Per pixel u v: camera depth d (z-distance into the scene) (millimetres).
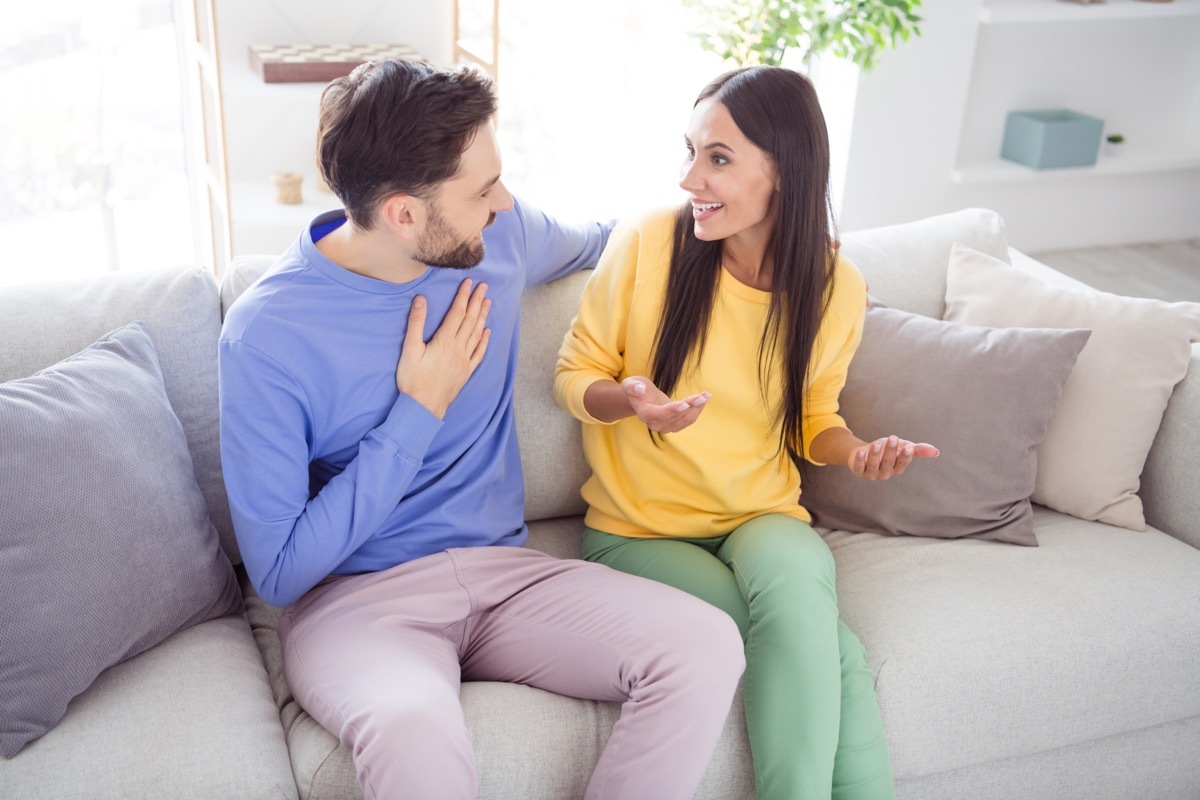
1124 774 1711
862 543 1776
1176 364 1814
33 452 1330
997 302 1933
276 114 3188
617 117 3691
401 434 1419
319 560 1406
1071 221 4121
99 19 2953
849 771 1421
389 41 3291
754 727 1404
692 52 3648
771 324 1588
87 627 1323
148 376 1516
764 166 1489
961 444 1752
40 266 3150
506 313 1548
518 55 3510
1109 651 1580
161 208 3246
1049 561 1710
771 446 1677
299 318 1382
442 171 1299
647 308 1614
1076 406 1821
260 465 1374
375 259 1389
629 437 1661
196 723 1312
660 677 1344
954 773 1595
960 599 1611
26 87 2951
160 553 1413
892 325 1839
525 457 1785
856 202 3633
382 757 1216
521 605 1495
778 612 1447
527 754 1356
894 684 1501
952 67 3508
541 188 3738
